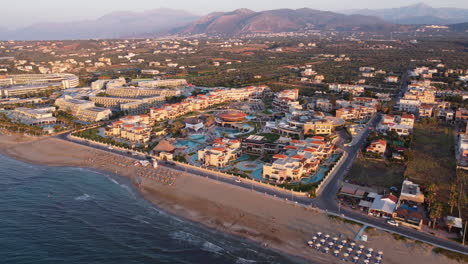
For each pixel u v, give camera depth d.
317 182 197.75
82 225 160.38
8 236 151.75
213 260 135.75
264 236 149.00
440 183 194.25
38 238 150.62
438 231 147.88
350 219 157.75
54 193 191.38
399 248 137.25
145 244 146.38
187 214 168.25
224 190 189.50
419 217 152.38
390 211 158.25
